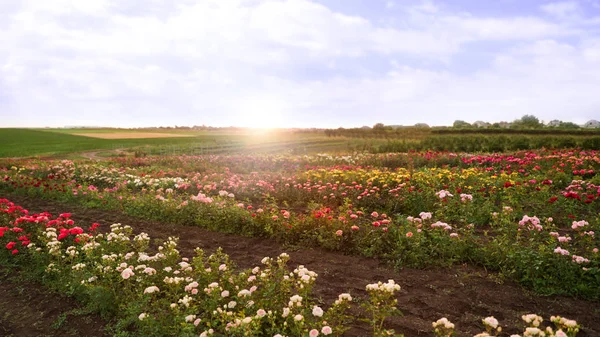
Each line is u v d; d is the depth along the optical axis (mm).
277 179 13078
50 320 4988
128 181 14320
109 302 5016
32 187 13414
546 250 5805
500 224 7414
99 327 4754
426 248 6465
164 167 20781
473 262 6223
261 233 8180
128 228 7500
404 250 6547
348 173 12875
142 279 5305
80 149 41438
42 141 54438
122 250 6629
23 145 46719
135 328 4613
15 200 12359
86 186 14102
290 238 7738
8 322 4965
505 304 4965
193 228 8898
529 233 6820
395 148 26359
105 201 11281
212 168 19828
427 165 16500
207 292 4676
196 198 9398
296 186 11812
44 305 5387
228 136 69750
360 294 5379
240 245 7727
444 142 25312
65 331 4715
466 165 15727
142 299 4938
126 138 64000
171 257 5848
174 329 4316
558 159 13602
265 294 4512
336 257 6848
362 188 10898
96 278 5316
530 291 5266
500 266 5922
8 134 63250
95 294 4984
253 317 4000
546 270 5445
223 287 5008
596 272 5223
